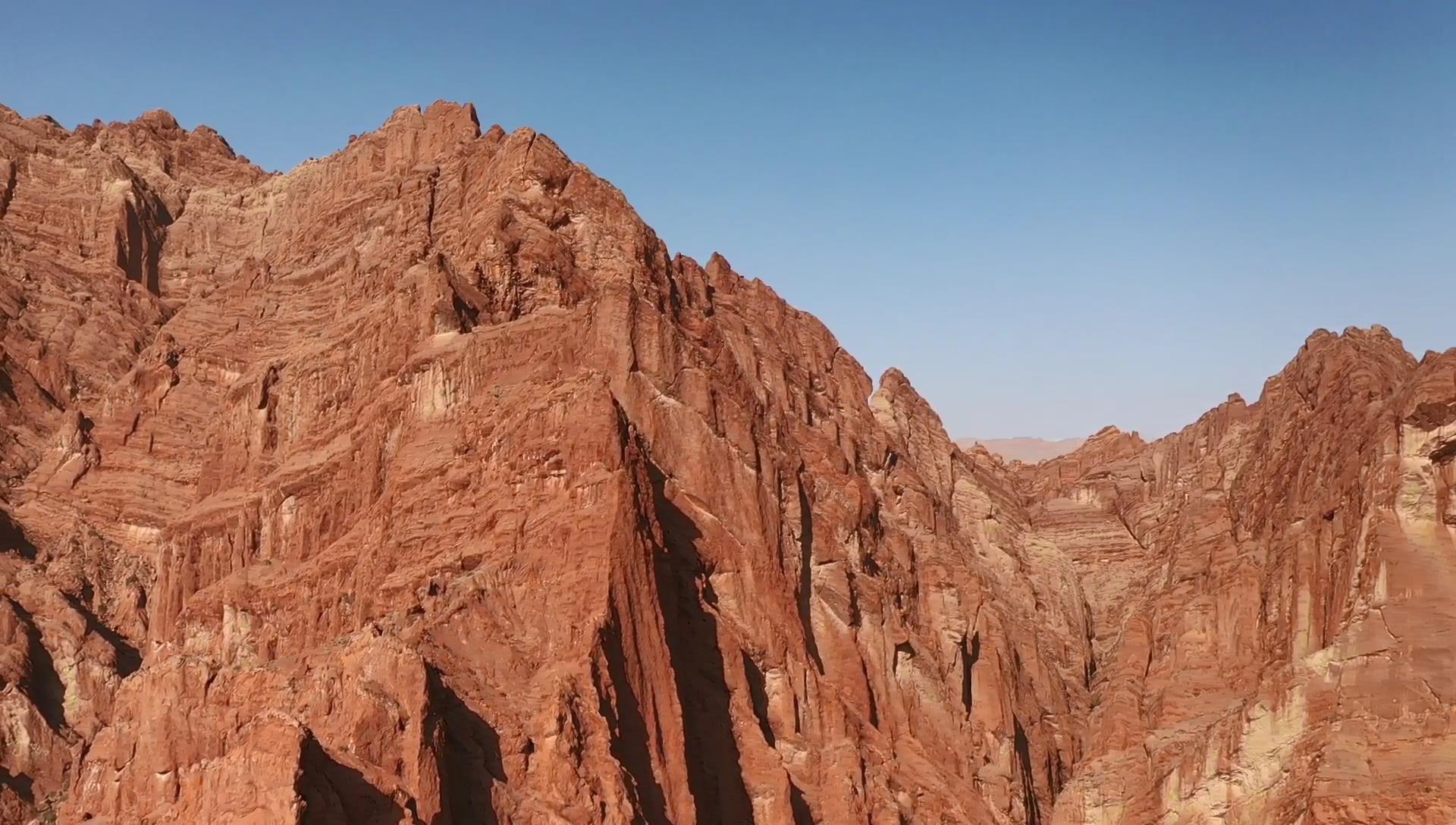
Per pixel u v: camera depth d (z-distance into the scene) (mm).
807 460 120938
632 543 98250
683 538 106125
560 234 122375
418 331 114000
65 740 113188
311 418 120938
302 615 108188
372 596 102375
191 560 119000
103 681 116625
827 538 114688
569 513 99188
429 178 132750
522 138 126125
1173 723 118375
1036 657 126812
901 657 115688
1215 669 120062
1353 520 113562
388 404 112188
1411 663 106188
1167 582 129625
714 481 109375
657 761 95000
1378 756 103938
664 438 109250
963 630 120625
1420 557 109438
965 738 115688
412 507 105875
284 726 81875
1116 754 119062
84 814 90688
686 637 102188
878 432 133000
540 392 106062
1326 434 121688
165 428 132625
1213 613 122000
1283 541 120312
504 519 101188
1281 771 108375
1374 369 123500
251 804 80688
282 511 115188
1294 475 122938
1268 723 110188
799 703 105438
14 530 126062
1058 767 121750
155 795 88750
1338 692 107938
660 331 112062
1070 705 127250
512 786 89000
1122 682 123375
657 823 92938
